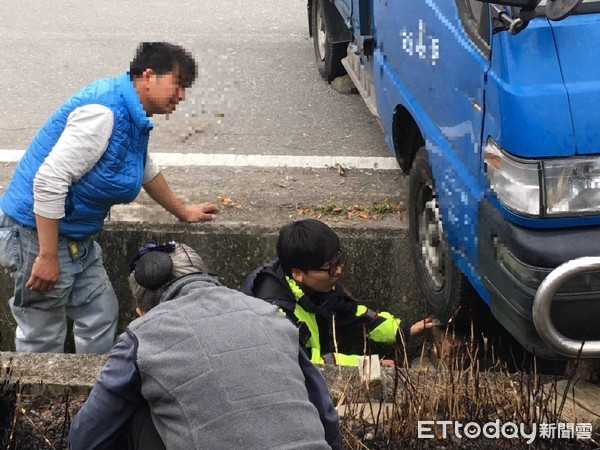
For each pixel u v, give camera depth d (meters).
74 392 2.96
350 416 2.76
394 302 4.23
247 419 1.79
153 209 4.31
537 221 2.63
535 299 2.54
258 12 7.90
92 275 3.52
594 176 2.61
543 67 2.60
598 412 2.86
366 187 4.60
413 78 3.71
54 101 5.91
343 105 5.88
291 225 3.03
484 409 2.79
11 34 7.18
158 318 1.92
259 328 1.92
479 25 2.87
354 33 4.97
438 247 3.65
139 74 3.04
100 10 7.84
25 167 3.23
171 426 1.83
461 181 3.09
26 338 3.52
